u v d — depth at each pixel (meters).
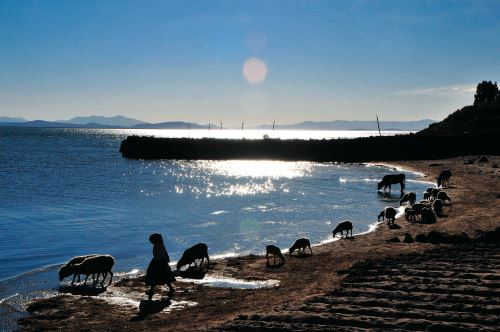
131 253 24.08
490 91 141.50
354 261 20.16
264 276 19.05
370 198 45.12
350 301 12.29
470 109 128.62
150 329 13.09
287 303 13.40
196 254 20.61
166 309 15.17
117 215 35.62
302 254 22.72
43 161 93.06
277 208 38.97
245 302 15.45
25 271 20.58
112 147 154.00
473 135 98.06
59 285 18.20
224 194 48.50
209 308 15.06
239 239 27.23
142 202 42.69
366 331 9.84
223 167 88.12
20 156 105.19
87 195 47.03
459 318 10.42
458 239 22.23
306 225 31.44
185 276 19.39
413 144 99.75
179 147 114.50
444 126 121.12
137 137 119.12
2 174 66.88
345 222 26.95
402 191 49.09
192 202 42.81
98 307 15.49
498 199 37.78
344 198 45.19
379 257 19.47
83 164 89.31
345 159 102.88
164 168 84.81
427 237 23.36
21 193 47.78
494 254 18.00
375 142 103.81
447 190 44.97
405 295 12.47
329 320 10.72
